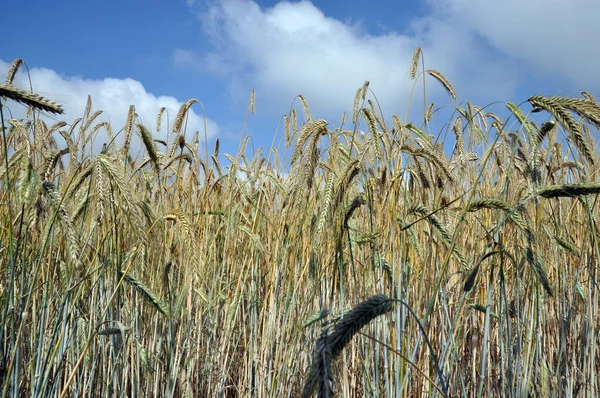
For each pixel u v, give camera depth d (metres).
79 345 1.10
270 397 1.11
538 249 1.04
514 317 1.18
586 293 1.17
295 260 1.19
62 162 1.26
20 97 0.73
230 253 1.42
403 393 0.98
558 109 0.86
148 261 1.19
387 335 1.04
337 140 1.15
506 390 1.15
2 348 0.87
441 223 1.01
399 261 1.00
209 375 1.26
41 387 0.89
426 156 1.06
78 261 0.89
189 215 1.36
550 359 1.21
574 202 1.22
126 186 0.92
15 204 0.97
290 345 1.17
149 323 1.24
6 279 1.03
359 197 0.98
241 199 1.42
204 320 1.35
